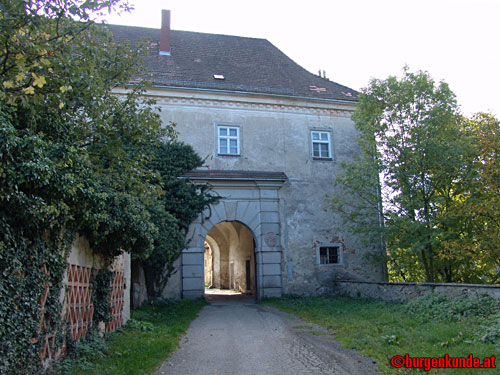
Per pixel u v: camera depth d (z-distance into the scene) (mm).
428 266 16188
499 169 14367
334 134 20062
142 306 14672
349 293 17422
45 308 6316
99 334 8844
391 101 16172
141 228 9023
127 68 9680
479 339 7344
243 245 26234
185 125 18344
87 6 7312
